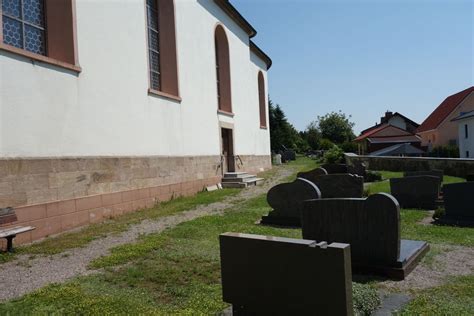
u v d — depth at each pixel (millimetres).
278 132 59562
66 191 9000
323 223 6309
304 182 9141
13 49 7824
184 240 7645
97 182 10078
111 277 5430
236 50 23109
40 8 9625
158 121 13391
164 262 6164
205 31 18094
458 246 7215
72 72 9438
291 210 9273
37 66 8414
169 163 13977
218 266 5914
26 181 7965
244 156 23750
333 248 3604
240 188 17891
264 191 16375
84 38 9922
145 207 12211
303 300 3795
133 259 6352
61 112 9023
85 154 9711
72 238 7949
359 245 5992
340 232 6156
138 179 11953
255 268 4121
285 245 3895
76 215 9227
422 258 6422
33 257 6566
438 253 6730
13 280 5383
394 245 5695
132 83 11922
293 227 9055
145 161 12391
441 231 8398
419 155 41125
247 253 4176
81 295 4656
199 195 15156
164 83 15094
